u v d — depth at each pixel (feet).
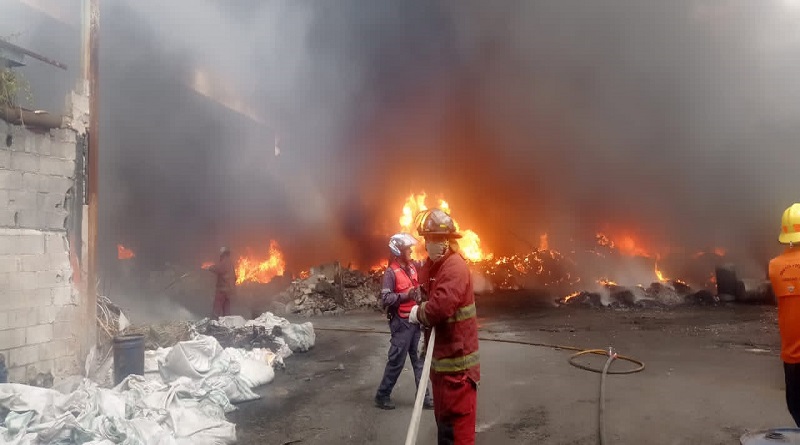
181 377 18.66
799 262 12.37
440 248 10.96
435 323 10.50
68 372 19.22
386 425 16.78
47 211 18.67
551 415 17.47
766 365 24.03
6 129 17.30
